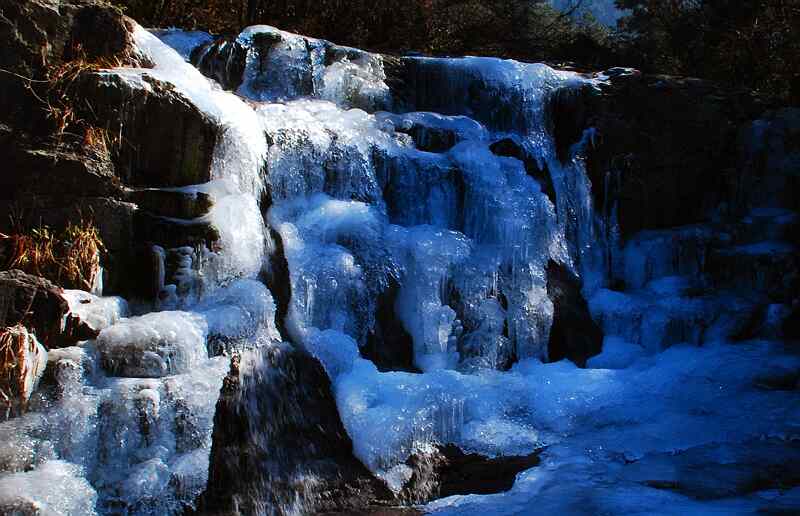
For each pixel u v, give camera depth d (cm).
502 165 936
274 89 995
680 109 1078
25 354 558
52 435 552
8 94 684
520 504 603
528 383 764
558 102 1058
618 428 725
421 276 804
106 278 675
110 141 705
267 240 752
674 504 589
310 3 1452
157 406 584
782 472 639
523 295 873
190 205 704
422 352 792
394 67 1055
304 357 704
